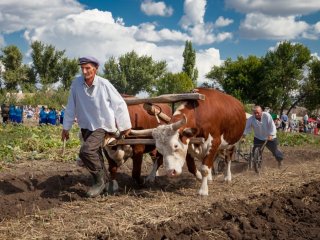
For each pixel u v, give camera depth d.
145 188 8.29
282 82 64.31
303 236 5.89
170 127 6.69
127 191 8.00
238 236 5.67
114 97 6.94
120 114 7.00
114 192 7.63
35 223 5.84
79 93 7.02
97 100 6.91
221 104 7.76
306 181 8.98
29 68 76.69
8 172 10.27
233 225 6.09
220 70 82.38
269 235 5.86
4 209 6.60
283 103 64.69
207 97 7.62
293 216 6.74
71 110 7.20
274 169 11.10
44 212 6.34
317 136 27.09
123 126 7.04
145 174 10.20
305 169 10.91
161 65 76.31
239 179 9.20
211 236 5.63
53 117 30.30
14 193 7.76
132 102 7.59
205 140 7.38
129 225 5.69
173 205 6.73
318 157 15.61
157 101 7.44
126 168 10.78
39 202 6.96
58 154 13.04
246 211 6.71
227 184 8.62
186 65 87.12
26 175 9.63
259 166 10.34
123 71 73.69
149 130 7.27
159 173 10.06
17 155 12.77
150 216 6.11
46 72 77.12
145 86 74.62
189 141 7.12
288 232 6.01
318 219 6.59
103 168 7.18
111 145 7.29
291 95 65.50
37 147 14.25
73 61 78.44
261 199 7.43
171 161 6.69
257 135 10.67
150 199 7.15
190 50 87.19
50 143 14.66
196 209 6.52
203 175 7.52
